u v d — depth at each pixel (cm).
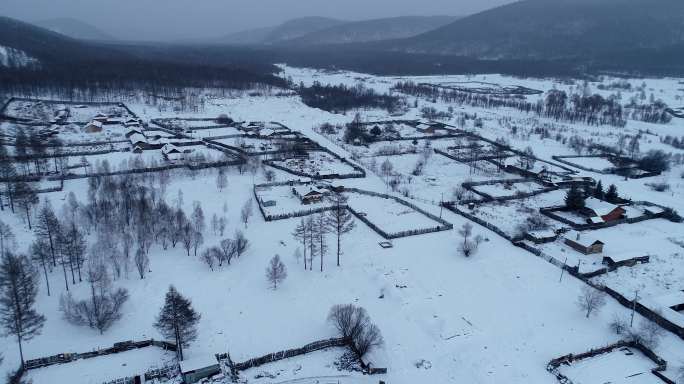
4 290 6297
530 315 7500
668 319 7238
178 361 6134
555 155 17975
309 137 19400
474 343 6769
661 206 12444
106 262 8412
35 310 6775
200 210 10281
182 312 6178
